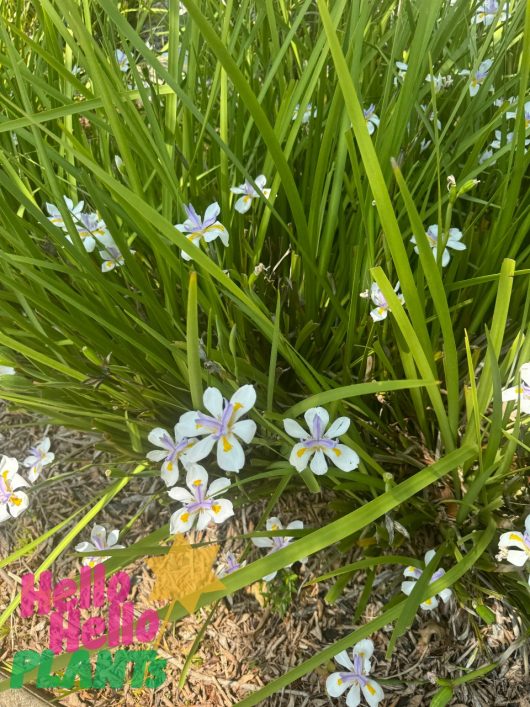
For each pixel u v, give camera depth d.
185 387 0.59
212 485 0.45
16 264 0.44
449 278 0.58
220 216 0.59
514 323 0.63
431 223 0.63
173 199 0.56
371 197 0.51
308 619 0.61
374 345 0.51
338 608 0.60
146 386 0.58
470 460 0.52
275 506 0.65
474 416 0.44
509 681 0.55
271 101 0.67
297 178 0.70
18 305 0.61
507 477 0.51
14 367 0.59
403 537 0.54
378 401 0.63
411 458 0.58
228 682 0.59
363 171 0.56
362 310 0.58
